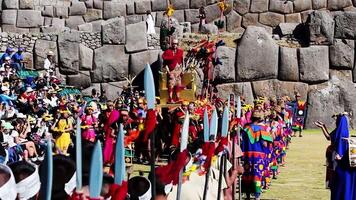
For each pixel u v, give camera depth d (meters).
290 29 38.97
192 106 16.20
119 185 3.38
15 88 24.20
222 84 37.06
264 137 12.27
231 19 41.94
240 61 37.00
